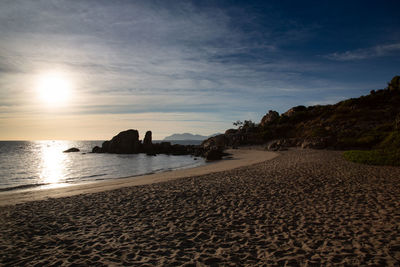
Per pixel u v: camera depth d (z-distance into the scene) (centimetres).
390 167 1652
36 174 2597
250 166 2231
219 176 1664
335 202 887
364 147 3519
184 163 3616
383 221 673
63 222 783
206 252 547
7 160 4416
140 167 3155
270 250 543
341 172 1528
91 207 962
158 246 588
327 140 4041
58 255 550
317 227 662
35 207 996
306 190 1095
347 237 588
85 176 2398
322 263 475
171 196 1097
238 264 487
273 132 6594
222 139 7162
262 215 784
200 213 834
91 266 496
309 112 6944
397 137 2938
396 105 5288
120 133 6419
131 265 497
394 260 470
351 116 5475
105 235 665
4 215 881
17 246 602
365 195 955
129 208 927
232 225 708
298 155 3084
